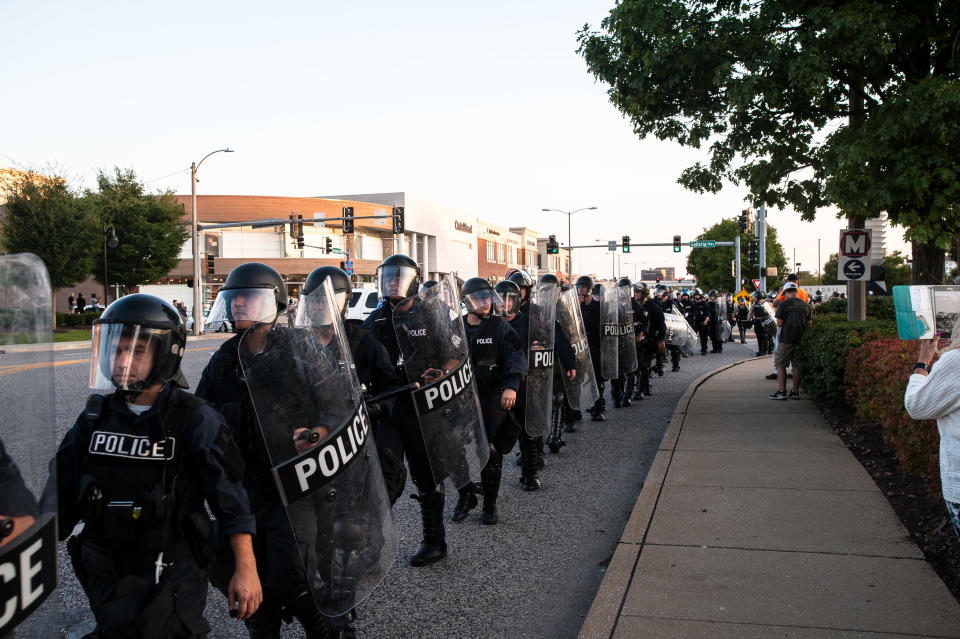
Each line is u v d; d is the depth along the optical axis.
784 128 9.88
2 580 1.63
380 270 4.40
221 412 2.83
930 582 3.68
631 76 9.91
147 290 42.84
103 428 2.24
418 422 4.25
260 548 2.78
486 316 5.36
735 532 4.54
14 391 1.71
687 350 18.08
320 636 2.82
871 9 8.09
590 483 6.54
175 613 2.22
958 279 7.08
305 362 2.69
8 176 32.31
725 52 9.40
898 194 8.35
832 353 8.54
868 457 6.45
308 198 53.62
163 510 2.20
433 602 3.95
